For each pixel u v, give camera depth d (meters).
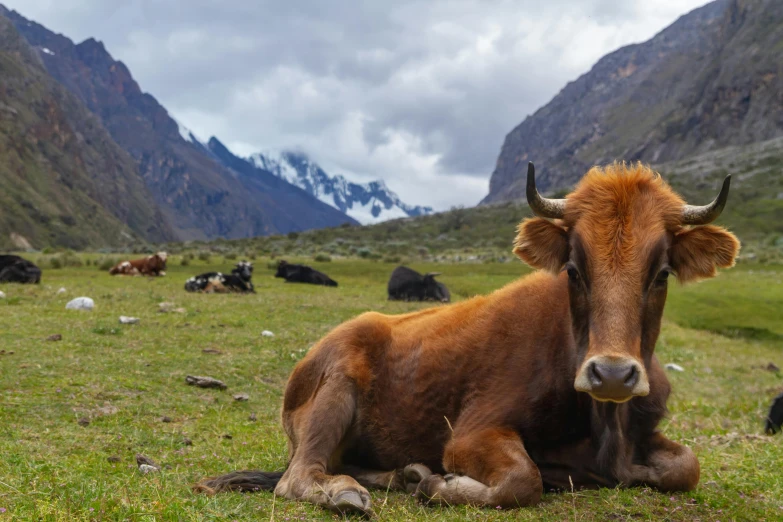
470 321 6.52
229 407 9.80
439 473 6.33
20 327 13.77
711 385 15.24
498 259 59.56
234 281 26.81
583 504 5.39
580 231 5.30
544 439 5.84
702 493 5.75
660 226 5.22
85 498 4.76
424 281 27.33
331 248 85.38
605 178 5.48
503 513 5.14
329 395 6.36
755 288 33.34
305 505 5.37
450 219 137.75
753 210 121.50
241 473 6.14
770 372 17.56
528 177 5.49
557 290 6.12
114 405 8.98
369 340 6.73
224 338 14.70
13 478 5.29
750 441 8.88
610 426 5.57
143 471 6.32
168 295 23.05
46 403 8.59
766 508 5.61
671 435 9.36
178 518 4.62
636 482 5.85
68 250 67.44
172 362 11.88
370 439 6.59
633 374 4.64
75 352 11.76
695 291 32.16
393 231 126.69
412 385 6.42
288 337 15.52
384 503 5.50
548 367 5.83
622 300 4.95
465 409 6.12
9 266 24.39
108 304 18.91
